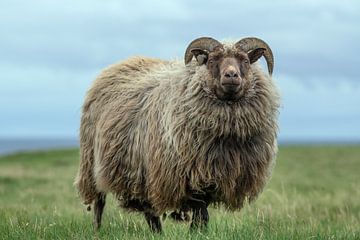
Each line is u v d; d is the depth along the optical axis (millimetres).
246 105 25109
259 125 25500
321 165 104812
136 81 29750
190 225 25875
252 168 25969
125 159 28391
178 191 25781
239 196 26422
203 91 25047
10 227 26984
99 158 29500
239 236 23125
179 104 25516
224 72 24234
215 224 26344
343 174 85438
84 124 31438
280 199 39938
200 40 25703
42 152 139750
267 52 26516
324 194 51750
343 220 34125
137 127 27812
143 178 27719
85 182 31438
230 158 25484
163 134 25969
